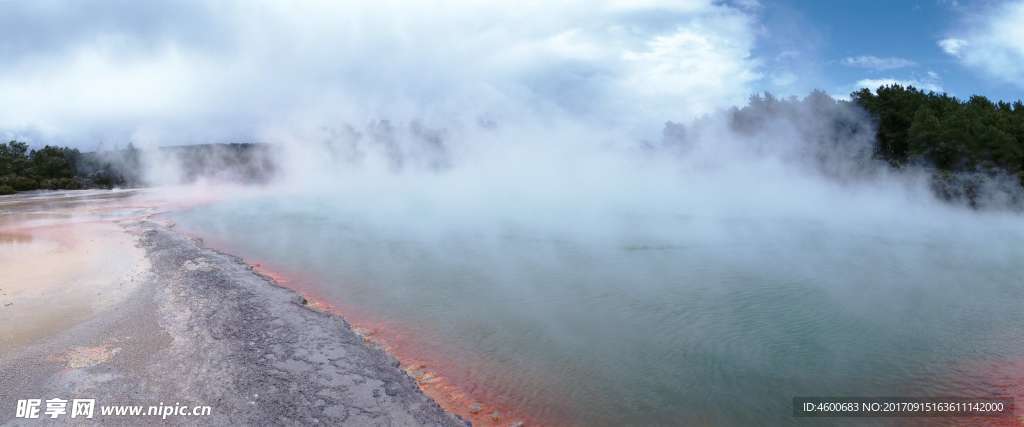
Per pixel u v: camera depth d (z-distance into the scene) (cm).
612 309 1138
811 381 799
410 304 1170
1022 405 717
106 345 800
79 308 988
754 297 1227
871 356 891
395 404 652
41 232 1995
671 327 1030
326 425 596
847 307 1154
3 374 698
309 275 1423
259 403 631
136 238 1792
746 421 688
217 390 657
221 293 1062
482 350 915
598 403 733
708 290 1284
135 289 1114
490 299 1209
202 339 820
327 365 746
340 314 1097
